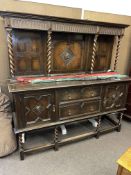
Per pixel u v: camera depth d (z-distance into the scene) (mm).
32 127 1636
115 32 2012
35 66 1816
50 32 1632
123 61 2684
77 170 1619
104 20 2318
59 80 1762
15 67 1722
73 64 2023
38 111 1626
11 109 1872
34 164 1671
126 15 2453
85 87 1796
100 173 1597
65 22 1649
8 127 1711
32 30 1668
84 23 1740
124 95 2150
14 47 1657
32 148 1756
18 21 1462
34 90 1510
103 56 2215
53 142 1878
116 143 2055
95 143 2041
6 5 1705
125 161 1126
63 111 1764
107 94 1999
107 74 2107
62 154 1827
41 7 1854
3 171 1571
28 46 1720
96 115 1993
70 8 2012
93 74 2059
